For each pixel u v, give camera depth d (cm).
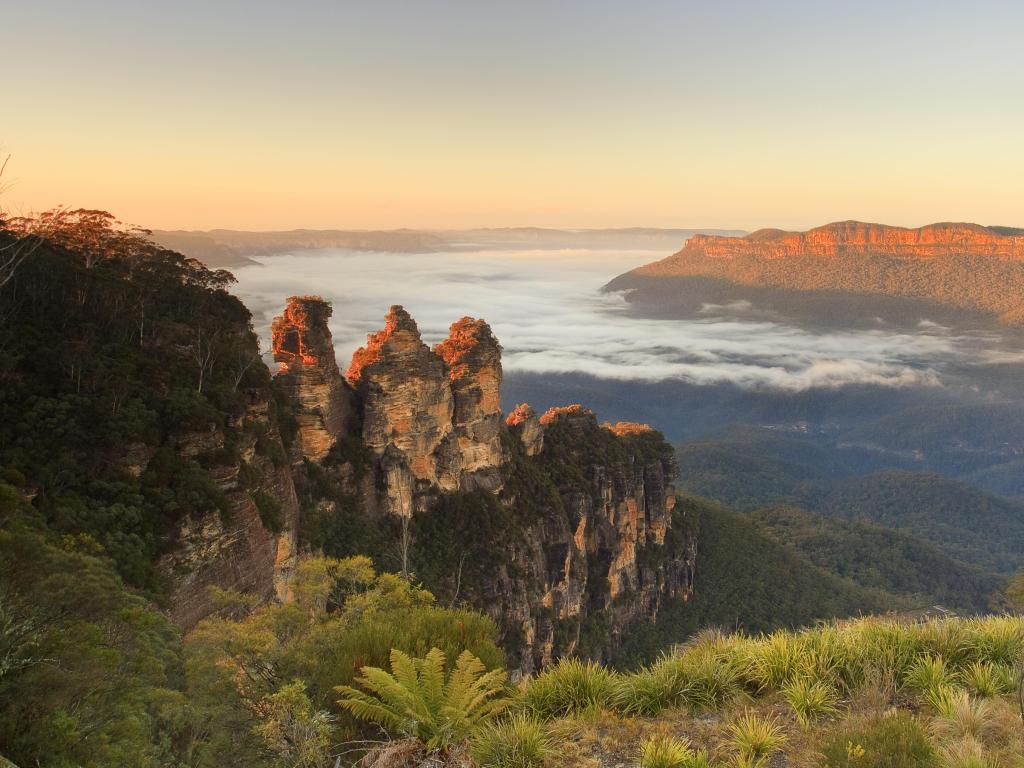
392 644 1789
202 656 1898
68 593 1617
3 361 3603
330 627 2131
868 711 1459
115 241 5697
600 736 1491
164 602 3116
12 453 3200
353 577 2678
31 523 2498
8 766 1147
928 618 2012
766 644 1789
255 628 2130
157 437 3684
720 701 1631
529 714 1600
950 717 1395
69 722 1287
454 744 1380
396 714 1423
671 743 1376
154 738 1556
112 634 1655
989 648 1709
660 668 1711
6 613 1448
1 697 1294
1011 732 1356
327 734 1468
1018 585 3391
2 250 4116
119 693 1469
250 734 1630
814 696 1519
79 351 3872
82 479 3334
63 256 4844
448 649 1822
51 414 3481
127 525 3262
